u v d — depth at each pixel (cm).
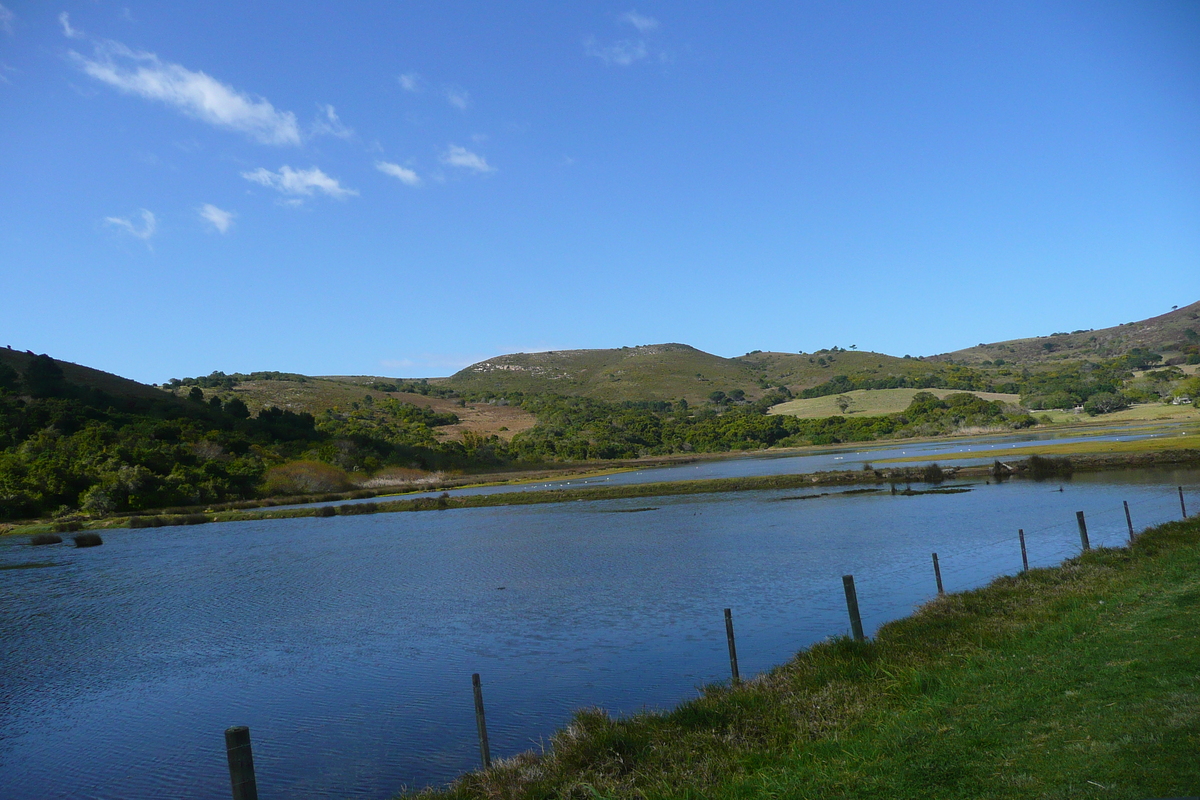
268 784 1520
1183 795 688
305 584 3906
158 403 12669
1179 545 2181
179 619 3253
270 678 2295
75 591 4062
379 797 1416
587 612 2769
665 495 7312
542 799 1099
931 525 4144
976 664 1301
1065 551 3117
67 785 1628
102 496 8569
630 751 1221
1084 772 780
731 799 949
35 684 2403
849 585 1667
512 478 12050
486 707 1848
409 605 3191
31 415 10231
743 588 2938
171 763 1711
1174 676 1004
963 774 852
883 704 1220
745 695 1384
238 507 9181
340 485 11081
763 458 13438
